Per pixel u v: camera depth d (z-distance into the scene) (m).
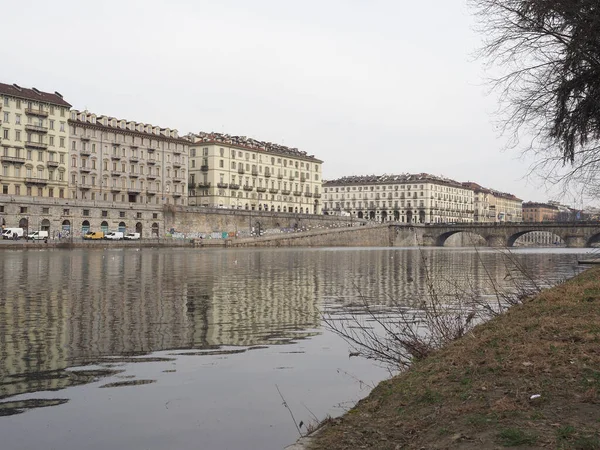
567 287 16.17
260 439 8.83
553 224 129.38
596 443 6.11
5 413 10.00
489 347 10.44
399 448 6.70
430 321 15.28
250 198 147.38
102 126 114.94
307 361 13.88
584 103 18.06
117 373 12.70
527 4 17.09
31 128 102.56
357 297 27.20
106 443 8.67
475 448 6.31
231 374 12.62
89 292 28.58
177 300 25.69
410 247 135.75
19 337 16.72
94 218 104.38
